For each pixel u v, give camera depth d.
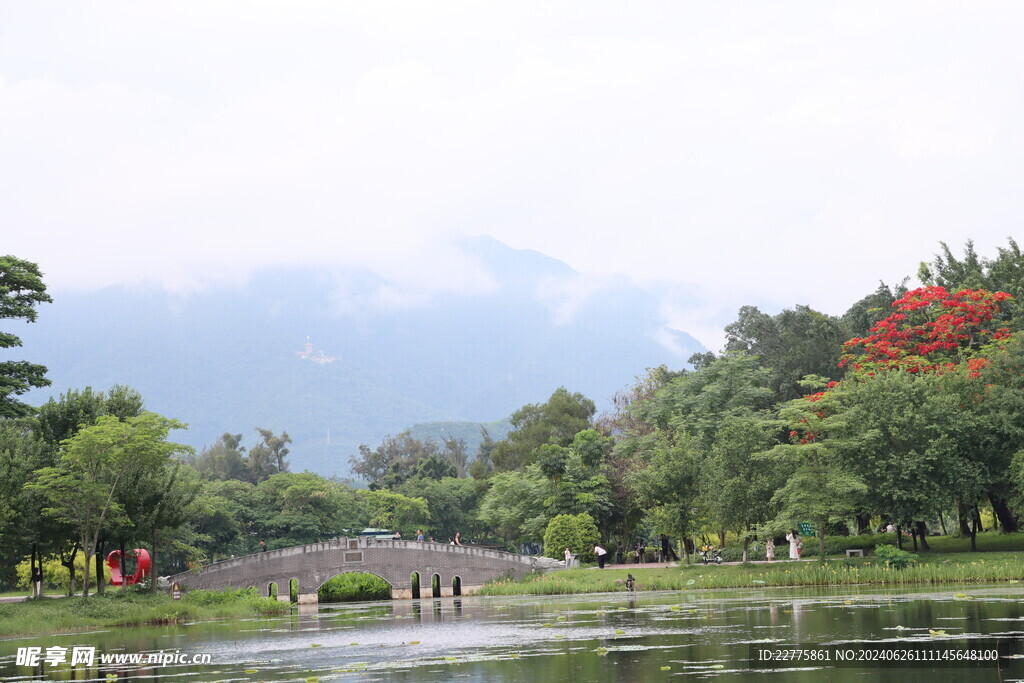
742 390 113.00
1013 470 81.44
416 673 37.44
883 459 84.88
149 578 95.25
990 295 102.12
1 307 77.19
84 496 75.69
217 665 43.25
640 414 124.19
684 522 99.06
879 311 123.44
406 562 107.50
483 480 184.38
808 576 80.88
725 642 42.25
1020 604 53.25
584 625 54.34
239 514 170.88
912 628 43.50
